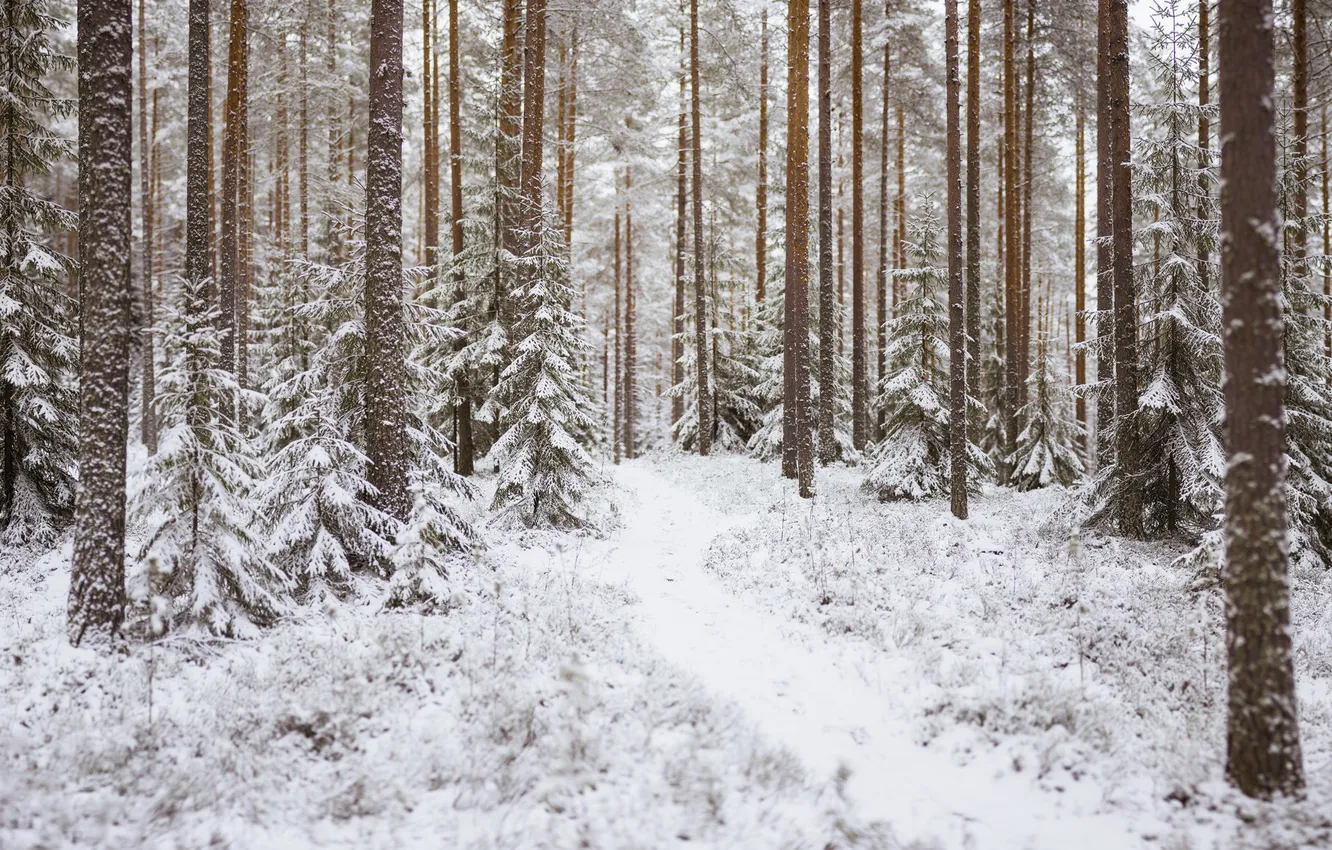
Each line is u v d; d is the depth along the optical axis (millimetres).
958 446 15977
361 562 11250
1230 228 5969
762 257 30891
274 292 26125
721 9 27625
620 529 16578
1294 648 9523
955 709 7148
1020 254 26703
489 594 10578
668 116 30516
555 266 16484
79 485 8695
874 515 16609
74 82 33094
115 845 4953
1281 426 5840
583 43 26344
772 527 15484
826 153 20141
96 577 8641
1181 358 13875
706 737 6535
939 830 5363
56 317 14555
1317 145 24562
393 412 11820
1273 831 5215
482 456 25438
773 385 28531
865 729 6980
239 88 19656
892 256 33219
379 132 11688
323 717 6625
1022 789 5914
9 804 5266
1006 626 9383
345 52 29156
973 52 18750
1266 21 5828
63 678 7566
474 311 22484
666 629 9719
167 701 7223
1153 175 13727
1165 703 7516
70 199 41688
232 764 5969
